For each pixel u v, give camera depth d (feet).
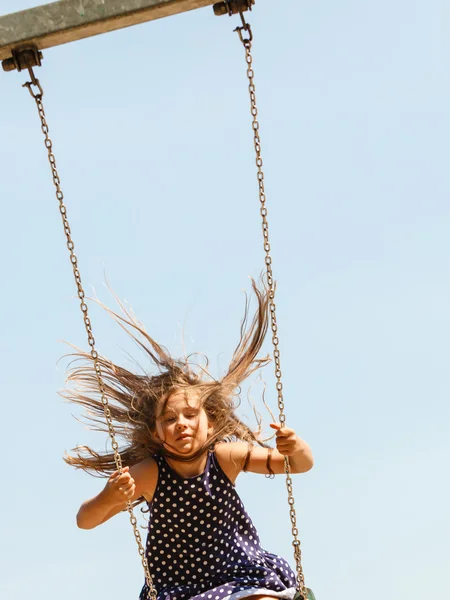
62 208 22.30
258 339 25.07
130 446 24.47
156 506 22.74
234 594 21.56
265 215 22.35
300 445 22.17
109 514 23.36
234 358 24.95
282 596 21.88
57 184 22.34
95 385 25.04
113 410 24.86
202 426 23.15
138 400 24.08
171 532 22.66
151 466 22.95
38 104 22.25
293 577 22.89
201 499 22.74
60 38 21.49
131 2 21.09
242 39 22.21
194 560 22.53
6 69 21.90
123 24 21.38
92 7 21.17
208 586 22.27
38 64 21.88
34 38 21.38
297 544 21.77
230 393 24.18
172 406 23.12
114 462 24.58
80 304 22.30
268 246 22.36
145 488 22.88
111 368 24.94
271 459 22.86
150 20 21.44
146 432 23.72
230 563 22.48
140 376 24.79
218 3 21.76
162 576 22.54
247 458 22.97
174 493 22.76
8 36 21.36
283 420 21.98
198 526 22.66
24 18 21.35
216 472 22.97
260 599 21.63
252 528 23.11
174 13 21.39
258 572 22.30
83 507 22.30
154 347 24.75
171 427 22.97
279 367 22.12
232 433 24.02
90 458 24.68
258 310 25.03
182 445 22.79
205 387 23.47
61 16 21.24
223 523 22.74
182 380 23.67
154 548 22.66
